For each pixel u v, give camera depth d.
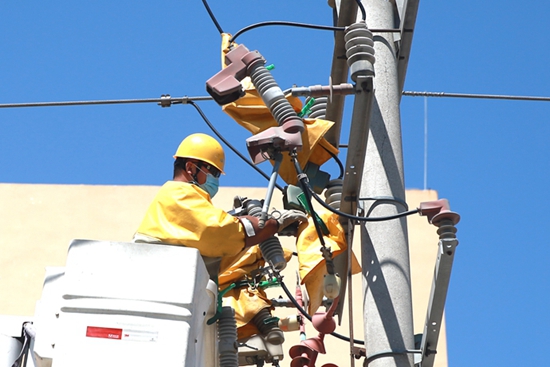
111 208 19.55
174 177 10.26
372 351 9.54
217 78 9.73
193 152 10.24
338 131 11.41
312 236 10.13
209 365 9.71
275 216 9.95
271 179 9.41
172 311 8.27
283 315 18.20
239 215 10.13
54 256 19.06
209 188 10.25
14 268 18.91
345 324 18.14
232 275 11.12
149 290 8.34
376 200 10.11
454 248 9.05
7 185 19.69
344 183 9.95
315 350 9.77
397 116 10.56
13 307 18.55
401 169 10.34
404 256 9.92
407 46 10.88
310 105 10.92
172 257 8.49
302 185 9.33
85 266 8.39
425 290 18.53
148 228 9.27
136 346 8.12
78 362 8.05
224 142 11.37
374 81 10.68
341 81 11.26
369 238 9.97
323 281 9.39
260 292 11.31
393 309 9.65
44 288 8.86
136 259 8.45
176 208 9.29
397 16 11.18
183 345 8.16
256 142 9.37
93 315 8.22
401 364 9.45
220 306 9.65
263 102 10.41
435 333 9.34
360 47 9.49
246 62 9.78
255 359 11.05
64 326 8.17
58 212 19.47
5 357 9.53
